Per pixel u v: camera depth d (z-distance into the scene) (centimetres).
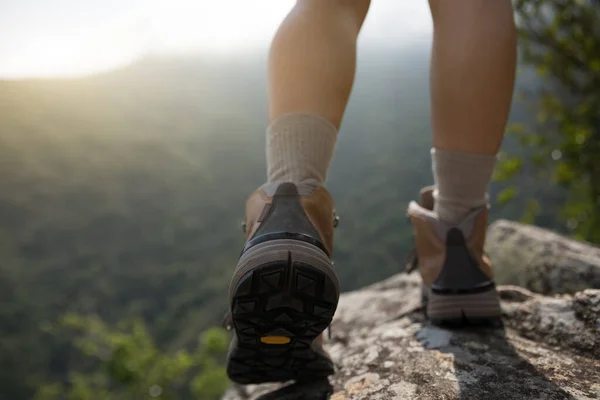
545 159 436
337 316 138
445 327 103
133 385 786
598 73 376
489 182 97
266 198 77
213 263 8538
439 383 84
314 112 79
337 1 85
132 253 9119
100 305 7650
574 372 84
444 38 87
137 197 11062
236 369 88
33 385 5469
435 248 101
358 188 11444
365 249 8281
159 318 7094
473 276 99
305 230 73
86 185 10838
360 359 98
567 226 472
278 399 92
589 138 412
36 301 7481
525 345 94
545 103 427
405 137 14175
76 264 8688
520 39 374
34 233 9431
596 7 358
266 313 73
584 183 438
